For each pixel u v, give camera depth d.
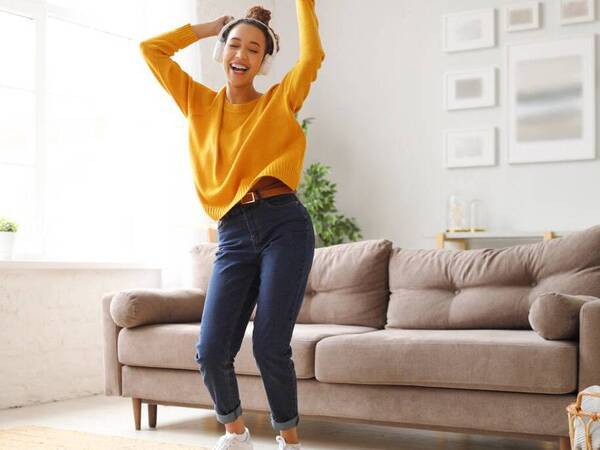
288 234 2.31
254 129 2.32
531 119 5.34
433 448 3.16
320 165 5.69
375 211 5.81
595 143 5.17
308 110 6.06
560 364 2.64
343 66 5.96
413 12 5.73
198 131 2.45
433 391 2.89
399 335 3.05
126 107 5.14
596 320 2.59
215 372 2.31
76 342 4.51
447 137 5.57
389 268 3.74
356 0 5.92
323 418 3.13
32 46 4.50
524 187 5.37
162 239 5.06
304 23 2.40
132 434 3.43
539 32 5.35
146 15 5.18
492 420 2.78
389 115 5.79
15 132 4.41
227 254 2.35
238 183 2.33
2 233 4.14
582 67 5.21
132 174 5.15
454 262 3.59
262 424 3.65
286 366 2.30
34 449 3.06
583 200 5.21
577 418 2.13
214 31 2.55
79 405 4.22
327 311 3.76
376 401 2.99
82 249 4.83
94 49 4.95
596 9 5.20
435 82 5.64
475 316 3.40
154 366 3.48
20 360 4.18
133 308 3.51
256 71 2.40
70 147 4.79
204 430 3.52
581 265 3.29
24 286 4.21
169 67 2.48
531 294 3.34
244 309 2.40
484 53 5.50
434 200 5.62
